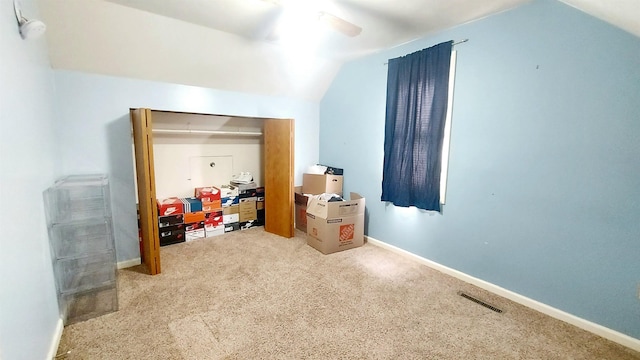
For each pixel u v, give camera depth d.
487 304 2.15
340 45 2.93
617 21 1.59
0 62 1.16
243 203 3.79
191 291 2.26
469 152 2.43
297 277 2.52
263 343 1.69
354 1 2.01
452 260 2.62
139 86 2.72
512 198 2.19
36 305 1.41
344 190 3.79
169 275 2.52
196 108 3.11
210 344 1.68
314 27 2.48
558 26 1.88
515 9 2.07
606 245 1.79
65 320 1.85
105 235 2.42
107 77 2.55
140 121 2.37
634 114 1.65
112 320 1.88
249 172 4.07
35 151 1.62
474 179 2.41
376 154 3.30
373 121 3.30
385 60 3.09
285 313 1.99
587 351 1.68
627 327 1.74
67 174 2.44
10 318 1.11
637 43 1.61
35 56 1.74
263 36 2.70
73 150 2.45
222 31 2.58
